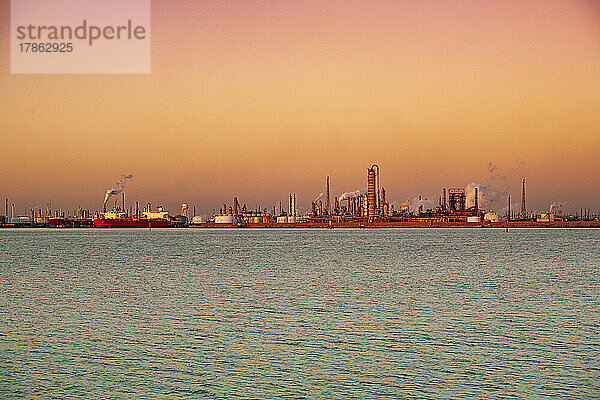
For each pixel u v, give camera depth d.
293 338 35.75
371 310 45.38
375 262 92.06
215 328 38.69
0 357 31.66
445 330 37.91
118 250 126.94
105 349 33.28
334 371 29.33
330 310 45.41
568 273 74.50
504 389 26.81
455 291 56.53
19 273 75.25
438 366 30.05
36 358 31.56
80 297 52.75
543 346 33.72
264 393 26.34
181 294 54.53
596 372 29.05
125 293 55.34
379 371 29.27
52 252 120.25
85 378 28.38
